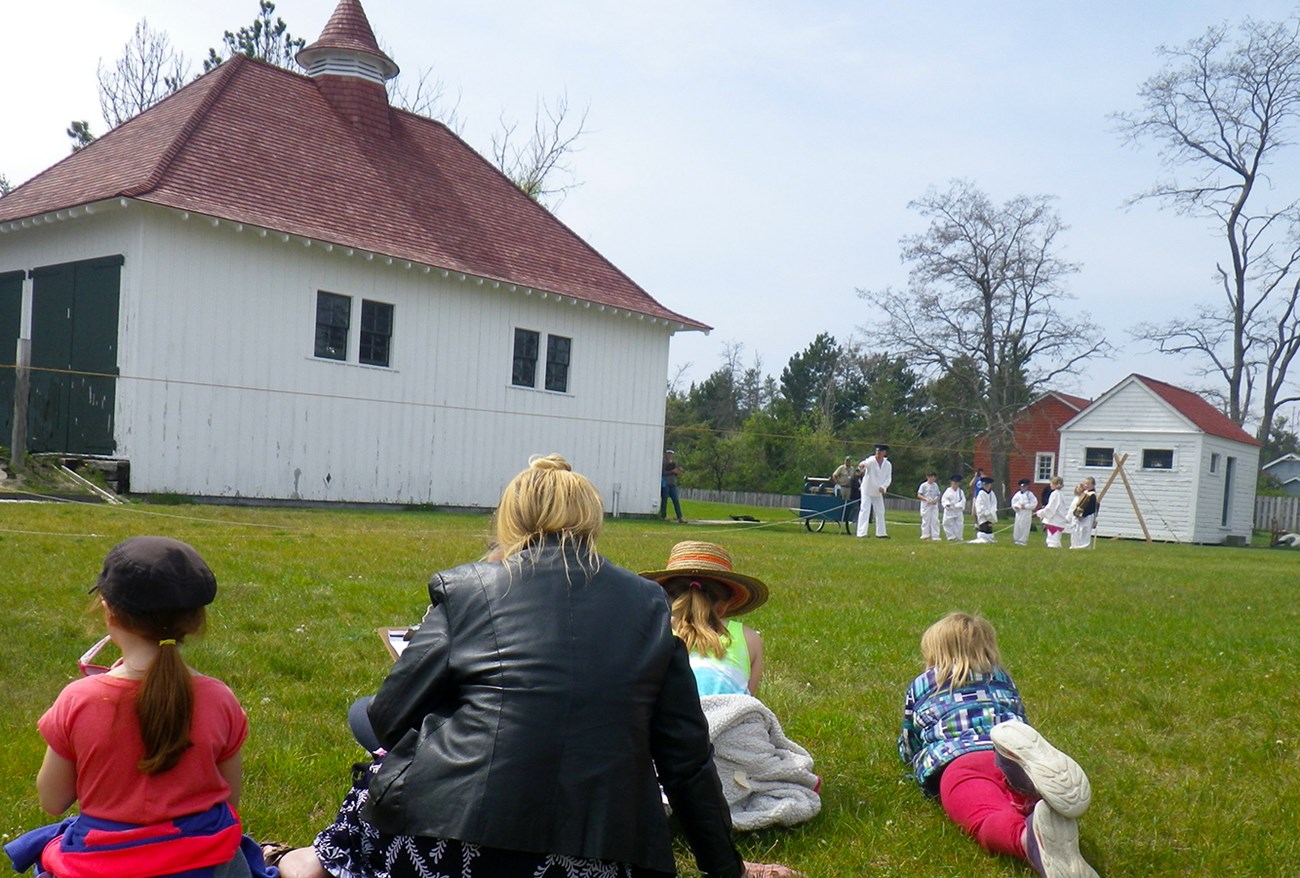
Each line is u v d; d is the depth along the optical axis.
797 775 4.30
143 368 19.19
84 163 22.95
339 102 25.98
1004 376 49.00
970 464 55.97
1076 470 40.28
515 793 2.54
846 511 27.30
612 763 2.61
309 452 21.66
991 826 3.95
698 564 4.61
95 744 2.61
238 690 5.82
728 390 88.94
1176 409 38.25
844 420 81.94
